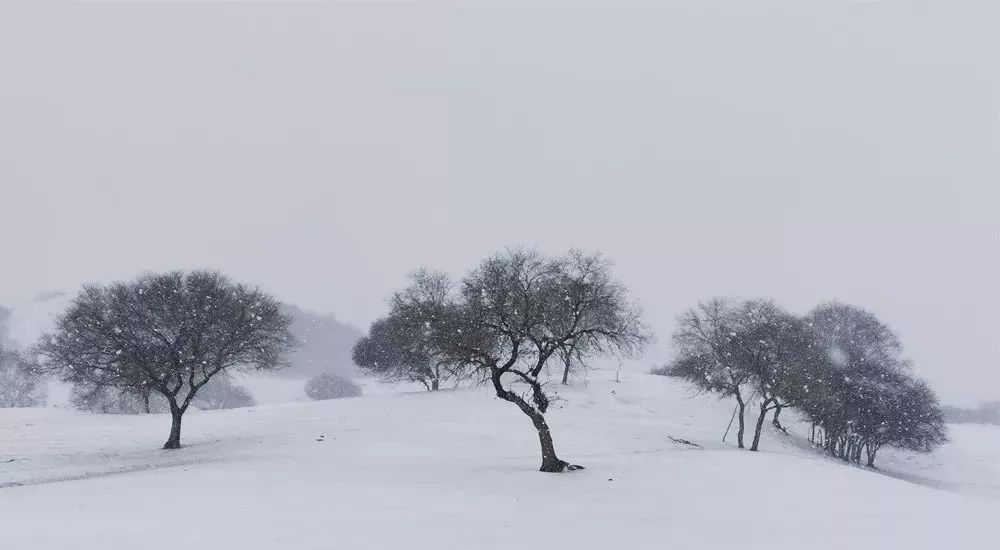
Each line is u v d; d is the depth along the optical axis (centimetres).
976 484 5709
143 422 5094
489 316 2842
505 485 2288
